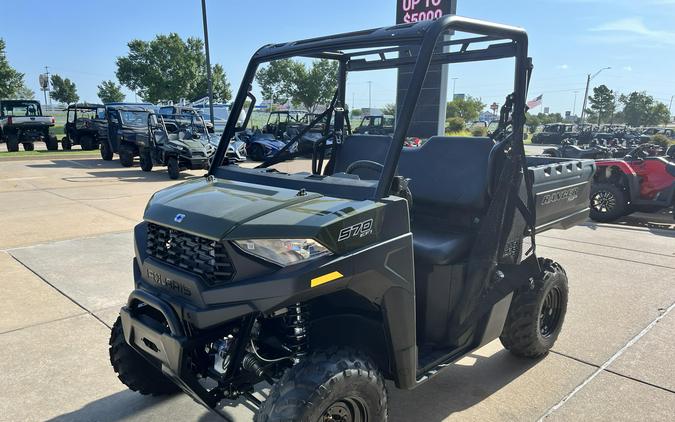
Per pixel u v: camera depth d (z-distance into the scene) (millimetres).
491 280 2865
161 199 2418
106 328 3867
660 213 9336
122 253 5805
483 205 2961
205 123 16328
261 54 2945
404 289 2223
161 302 2137
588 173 3900
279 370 2281
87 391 3062
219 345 2141
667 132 32656
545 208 3293
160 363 2311
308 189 2369
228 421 2781
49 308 4211
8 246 6008
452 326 2727
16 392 3029
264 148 15938
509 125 3055
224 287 1961
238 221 1998
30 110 21750
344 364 2014
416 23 2373
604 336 3891
